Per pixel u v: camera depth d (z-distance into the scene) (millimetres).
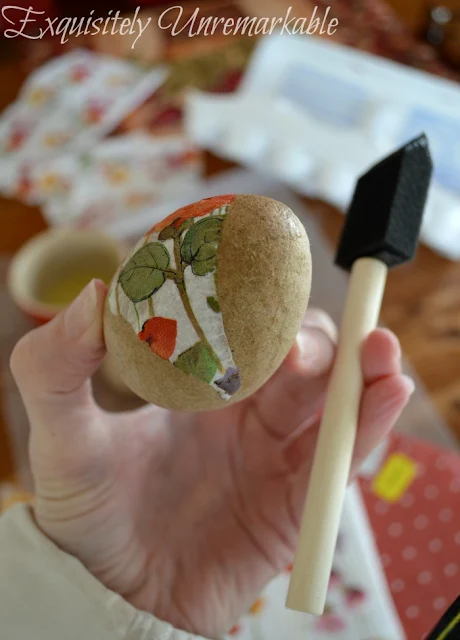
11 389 352
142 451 264
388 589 301
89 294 200
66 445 225
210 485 277
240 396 190
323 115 445
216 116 446
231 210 181
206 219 181
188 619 238
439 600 297
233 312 176
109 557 236
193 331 178
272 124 435
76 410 226
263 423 284
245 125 436
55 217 420
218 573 253
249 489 274
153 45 507
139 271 185
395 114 431
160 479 269
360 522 317
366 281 226
